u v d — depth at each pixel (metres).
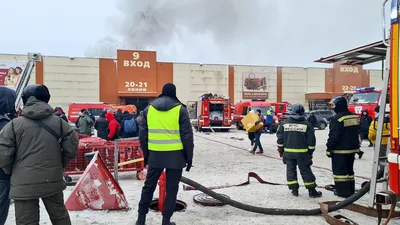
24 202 3.30
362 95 17.84
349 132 6.00
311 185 6.14
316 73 45.00
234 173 8.73
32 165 3.27
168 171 4.46
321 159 11.31
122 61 39.62
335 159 6.11
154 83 40.56
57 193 3.51
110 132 9.96
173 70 41.50
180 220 4.90
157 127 4.39
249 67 43.44
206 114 25.62
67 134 3.50
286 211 5.13
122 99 40.09
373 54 7.70
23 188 3.23
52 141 3.39
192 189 6.70
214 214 5.19
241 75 43.25
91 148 7.61
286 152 6.30
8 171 3.32
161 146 4.36
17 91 11.48
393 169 3.62
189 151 4.38
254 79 43.47
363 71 45.59
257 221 4.88
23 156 3.28
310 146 6.11
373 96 17.16
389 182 3.72
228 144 16.44
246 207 5.18
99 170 5.30
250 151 13.20
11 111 3.78
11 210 5.18
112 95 39.91
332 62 8.73
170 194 4.45
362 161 10.78
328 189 6.75
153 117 4.43
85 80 39.16
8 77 16.77
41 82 37.88
